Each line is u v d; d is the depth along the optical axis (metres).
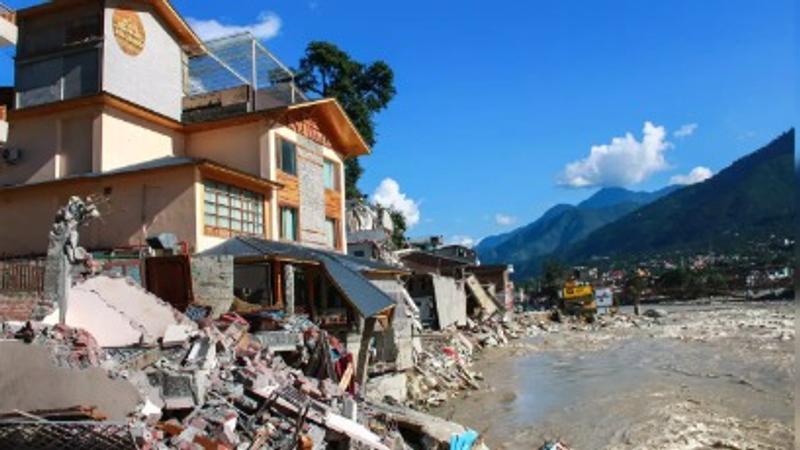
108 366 11.57
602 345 50.28
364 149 37.31
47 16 28.31
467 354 42.19
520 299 105.19
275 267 23.56
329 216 34.56
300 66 57.00
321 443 13.30
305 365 19.69
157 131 29.03
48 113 26.95
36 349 10.27
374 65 58.97
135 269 20.64
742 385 28.78
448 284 53.03
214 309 20.92
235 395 13.41
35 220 26.25
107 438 9.56
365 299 23.70
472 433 18.36
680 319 72.06
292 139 31.11
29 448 9.59
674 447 19.42
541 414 24.98
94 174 25.36
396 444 15.90
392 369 26.84
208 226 24.72
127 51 28.17
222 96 30.88
